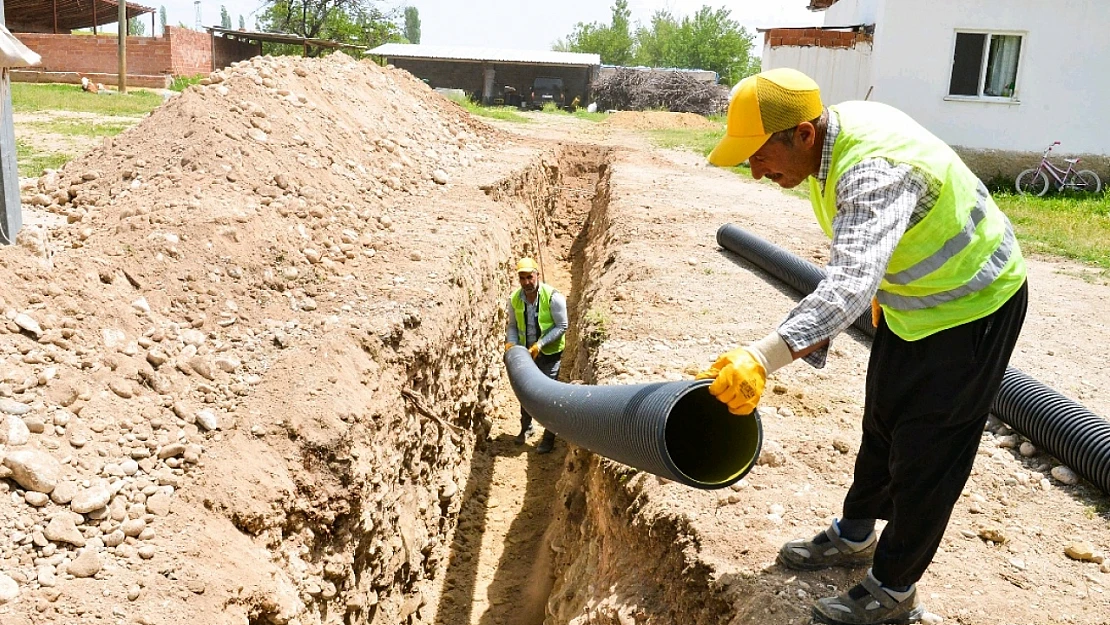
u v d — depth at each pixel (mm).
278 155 7641
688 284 7539
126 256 5516
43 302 4668
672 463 2609
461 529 7238
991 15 16453
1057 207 14180
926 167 2543
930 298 2715
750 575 3406
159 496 4051
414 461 6031
